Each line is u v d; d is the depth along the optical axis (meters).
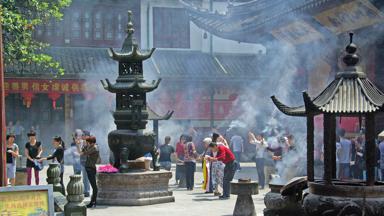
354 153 21.80
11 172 20.05
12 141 20.16
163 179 18.06
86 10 42.88
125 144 17.92
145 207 16.97
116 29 43.41
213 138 20.31
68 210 11.26
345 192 8.21
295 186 10.07
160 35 44.00
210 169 20.78
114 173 17.53
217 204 17.73
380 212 8.16
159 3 44.16
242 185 14.49
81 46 42.75
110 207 16.95
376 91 8.79
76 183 11.39
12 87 38.53
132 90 18.17
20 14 26.91
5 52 25.73
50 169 14.32
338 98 8.48
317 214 8.37
